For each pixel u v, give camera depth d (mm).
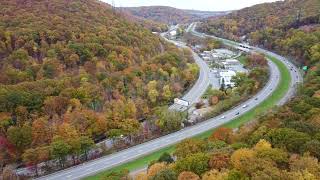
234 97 167875
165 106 157375
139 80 175125
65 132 124938
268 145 83812
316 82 146750
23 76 155000
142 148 126312
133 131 133250
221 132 114062
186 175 76750
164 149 124500
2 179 106312
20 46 174000
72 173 111125
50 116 137125
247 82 184375
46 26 192875
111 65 180875
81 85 155375
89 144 118375
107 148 127750
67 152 112375
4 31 175625
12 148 119062
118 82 167500
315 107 111875
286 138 86812
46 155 111750
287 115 109375
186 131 139750
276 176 66938
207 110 160000
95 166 114750
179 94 180875
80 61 179375
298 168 71188
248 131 108375
